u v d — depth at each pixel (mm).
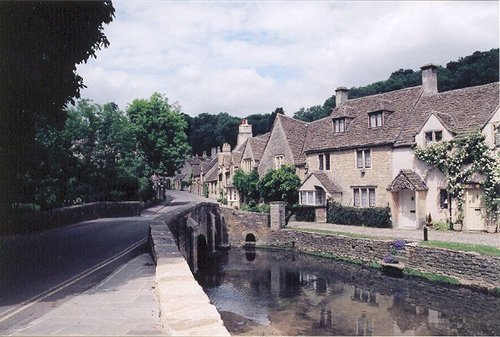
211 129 129750
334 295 20625
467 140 26891
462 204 27344
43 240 18781
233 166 60062
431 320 16234
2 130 13555
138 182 43469
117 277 10727
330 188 36406
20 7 11703
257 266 29109
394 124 33219
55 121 15117
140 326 6586
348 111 37906
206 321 5062
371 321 16469
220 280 25000
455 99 30734
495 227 25781
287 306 19031
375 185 33281
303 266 28172
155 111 52531
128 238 19125
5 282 10305
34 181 18438
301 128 46125
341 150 36469
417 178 29953
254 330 15664
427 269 22250
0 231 19969
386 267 24453
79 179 35750
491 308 17203
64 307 7961
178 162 53125
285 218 37344
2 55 11516
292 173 41594
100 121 37719
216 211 39281
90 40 14211
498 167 25500
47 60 12547
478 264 19578
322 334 15156
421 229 29422
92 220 30750
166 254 10352
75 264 12695
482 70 60531
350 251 27875
